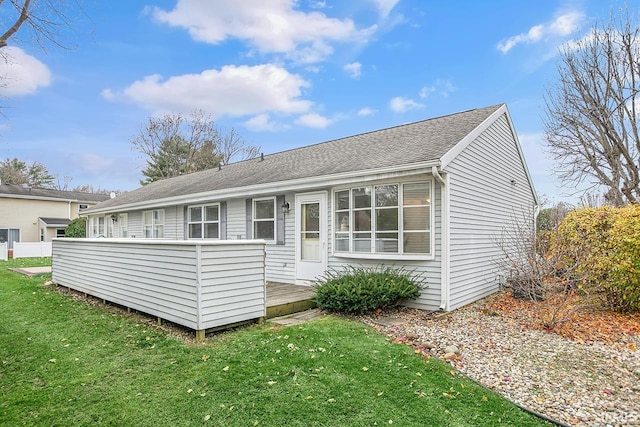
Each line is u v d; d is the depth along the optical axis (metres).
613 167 12.98
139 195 16.05
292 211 9.00
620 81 12.49
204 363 4.14
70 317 6.38
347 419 3.01
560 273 6.66
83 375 3.90
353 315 6.31
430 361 4.19
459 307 6.95
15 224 26.28
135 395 3.43
